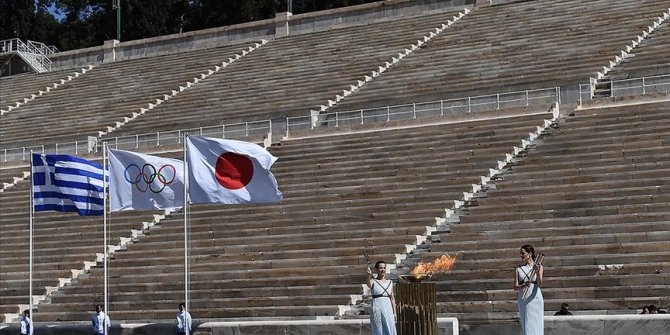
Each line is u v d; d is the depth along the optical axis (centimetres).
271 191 2797
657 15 5494
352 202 4000
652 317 2456
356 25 6800
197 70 6725
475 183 3912
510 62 5331
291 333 2753
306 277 3512
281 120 5191
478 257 3362
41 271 4097
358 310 3288
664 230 3238
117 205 2870
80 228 4422
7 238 4472
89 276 4019
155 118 5969
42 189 2948
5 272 4184
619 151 3834
